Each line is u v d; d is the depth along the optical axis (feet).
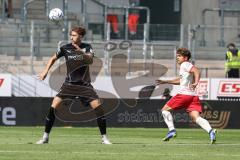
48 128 153.38
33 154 125.29
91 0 357.20
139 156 124.88
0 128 228.43
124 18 364.17
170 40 327.88
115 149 139.13
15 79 252.01
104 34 333.42
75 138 180.04
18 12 365.81
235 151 140.36
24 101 246.47
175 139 185.68
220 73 337.11
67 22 329.11
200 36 342.03
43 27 321.52
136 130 233.55
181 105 165.89
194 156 126.62
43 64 308.40
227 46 325.83
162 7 418.92
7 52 317.42
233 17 381.40
